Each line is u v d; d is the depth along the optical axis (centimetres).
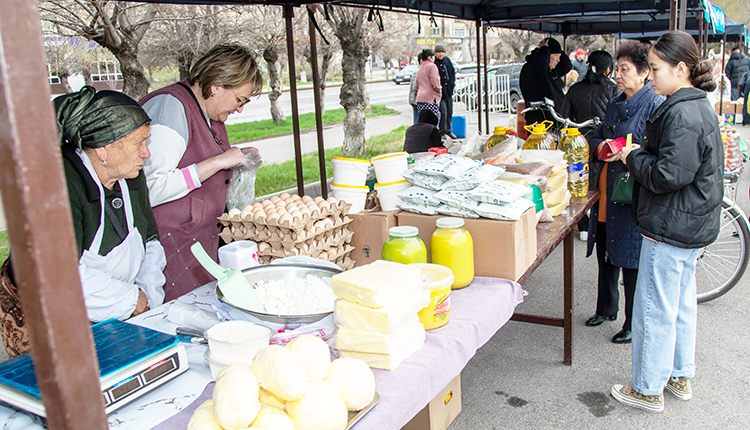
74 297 69
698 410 263
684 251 234
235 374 103
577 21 783
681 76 223
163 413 121
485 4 559
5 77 60
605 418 261
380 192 235
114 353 127
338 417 106
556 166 272
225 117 262
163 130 230
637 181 234
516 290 197
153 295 209
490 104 1459
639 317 251
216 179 254
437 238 191
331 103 1972
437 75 941
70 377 69
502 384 296
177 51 872
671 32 226
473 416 268
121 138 178
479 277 203
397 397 127
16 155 62
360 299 137
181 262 245
